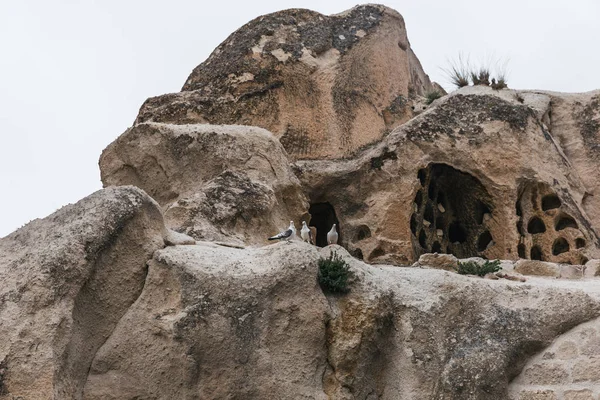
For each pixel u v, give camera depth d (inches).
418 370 573.6
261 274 569.6
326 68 863.1
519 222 797.2
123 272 581.0
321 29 888.9
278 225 713.6
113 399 560.1
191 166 734.5
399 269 617.0
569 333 573.6
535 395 557.0
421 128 806.5
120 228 581.0
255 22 894.4
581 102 871.1
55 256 560.1
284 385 555.5
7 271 565.0
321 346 567.8
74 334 559.2
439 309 589.6
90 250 567.8
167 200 739.4
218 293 564.1
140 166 752.3
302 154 836.0
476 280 605.6
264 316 563.2
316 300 570.6
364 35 891.4
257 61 855.1
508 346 569.0
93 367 567.8
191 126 752.3
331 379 565.9
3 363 532.4
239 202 689.0
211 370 555.2
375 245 784.3
